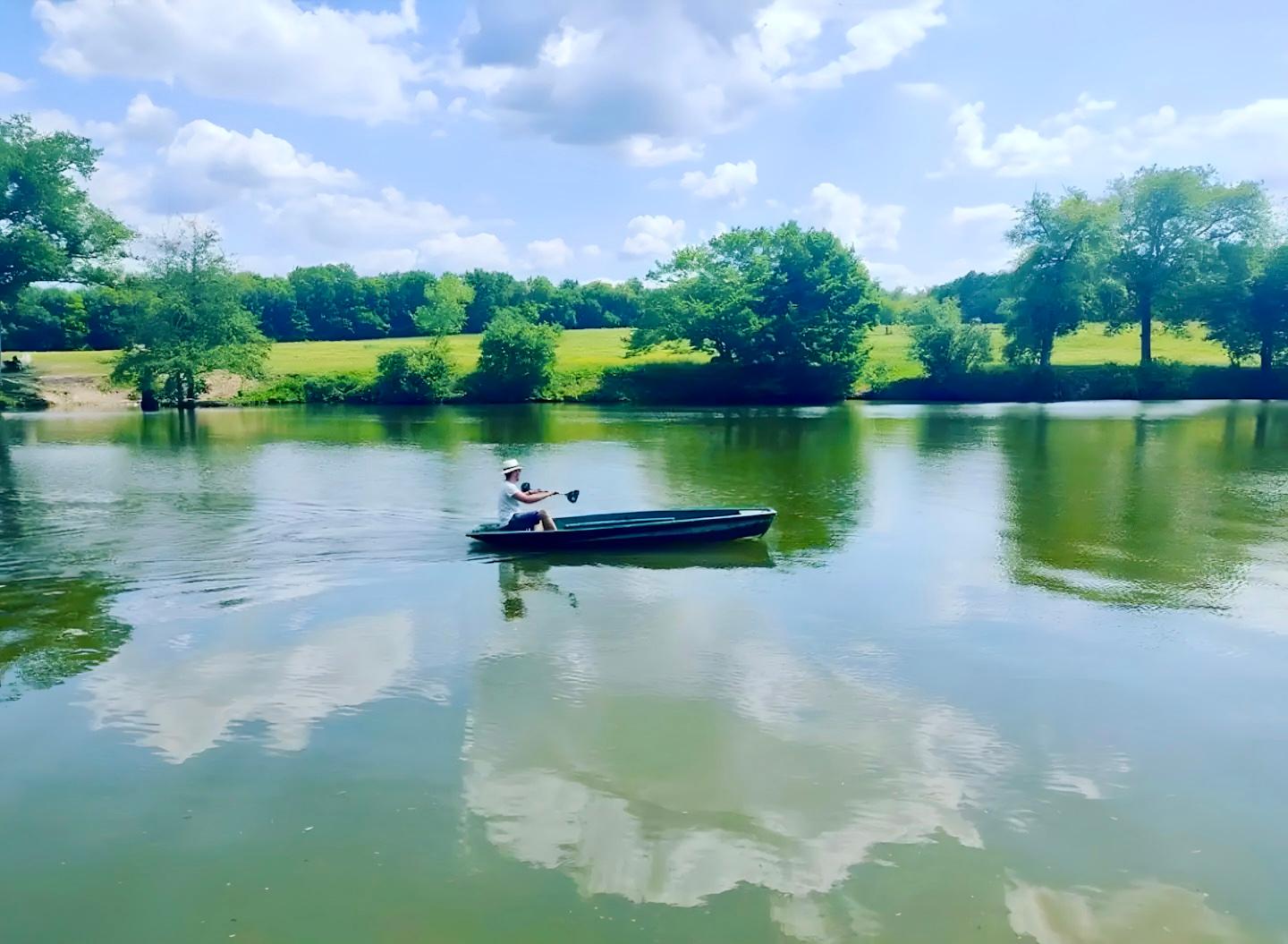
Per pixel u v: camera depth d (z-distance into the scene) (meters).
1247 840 6.63
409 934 5.60
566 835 6.65
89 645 10.53
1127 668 9.95
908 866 6.28
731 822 6.82
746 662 10.03
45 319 83.94
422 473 24.91
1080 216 60.88
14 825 6.79
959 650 10.46
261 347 56.53
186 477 24.09
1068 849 6.50
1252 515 18.62
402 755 7.85
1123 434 36.47
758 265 65.50
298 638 10.80
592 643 10.62
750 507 18.69
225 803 7.08
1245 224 63.62
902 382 63.91
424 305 116.44
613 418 47.22
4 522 17.59
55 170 52.09
